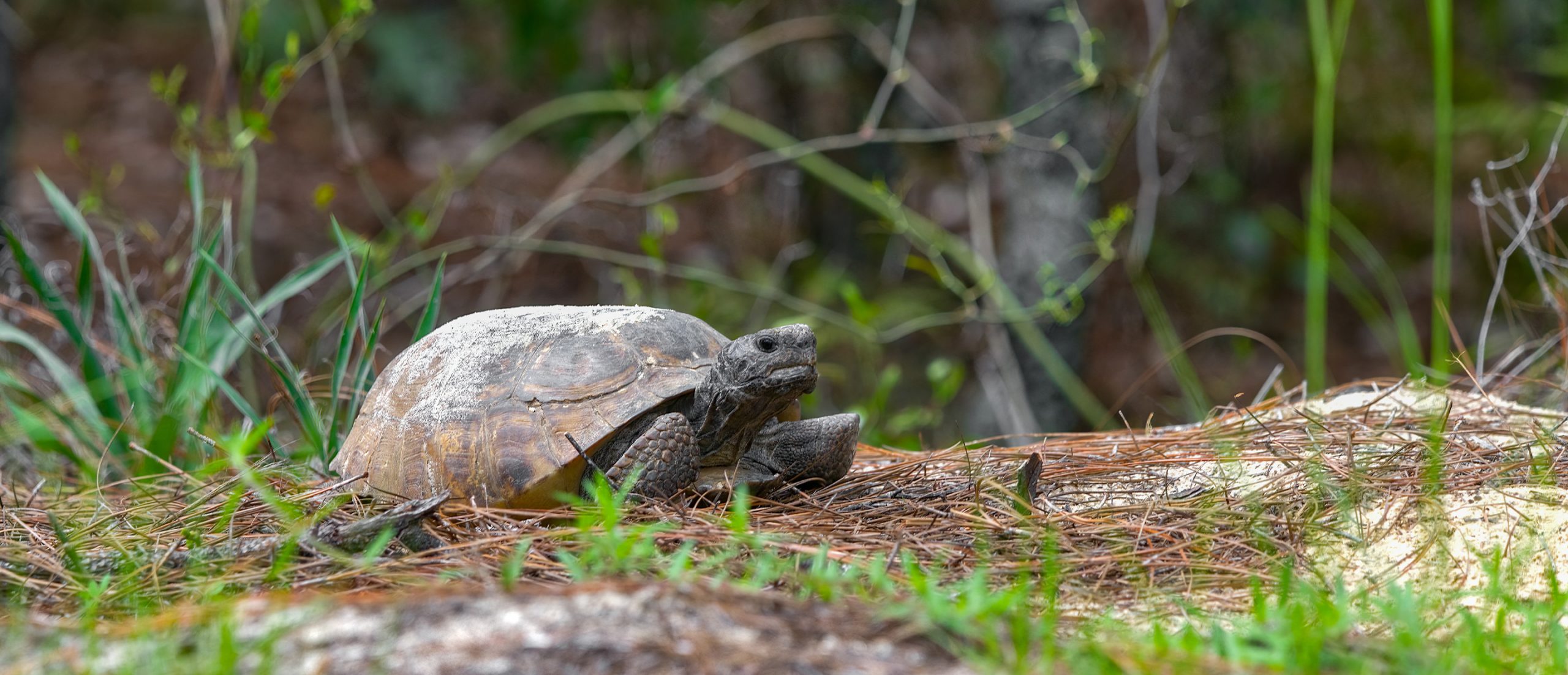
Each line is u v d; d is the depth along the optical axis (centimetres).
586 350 650
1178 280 1669
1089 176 1137
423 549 556
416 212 1116
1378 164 1839
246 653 404
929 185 1648
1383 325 1515
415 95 1800
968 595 456
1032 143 1183
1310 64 1673
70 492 841
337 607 437
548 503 620
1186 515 626
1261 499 635
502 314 704
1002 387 1345
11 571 558
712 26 1658
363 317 926
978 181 1336
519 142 2069
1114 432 850
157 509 706
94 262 1011
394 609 431
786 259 1523
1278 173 1794
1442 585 546
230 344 902
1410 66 1780
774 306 1516
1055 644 428
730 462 661
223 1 1423
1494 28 1791
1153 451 769
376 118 2088
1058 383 1205
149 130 2003
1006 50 1441
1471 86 1769
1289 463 692
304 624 423
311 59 1074
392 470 644
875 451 865
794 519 624
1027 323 1180
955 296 1523
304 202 1789
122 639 436
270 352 1067
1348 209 1819
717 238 1695
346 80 2123
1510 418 779
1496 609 520
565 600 431
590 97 1460
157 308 994
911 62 1586
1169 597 530
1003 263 1316
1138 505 637
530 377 639
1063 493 696
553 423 620
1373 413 800
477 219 1812
